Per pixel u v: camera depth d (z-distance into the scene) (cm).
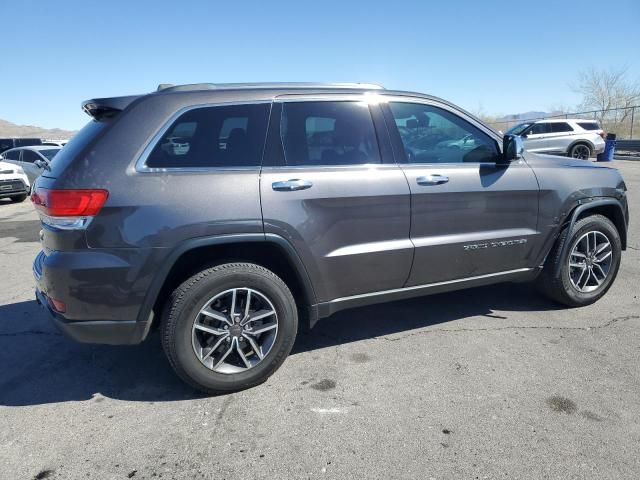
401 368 333
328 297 332
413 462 239
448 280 370
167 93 301
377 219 332
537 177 389
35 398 309
